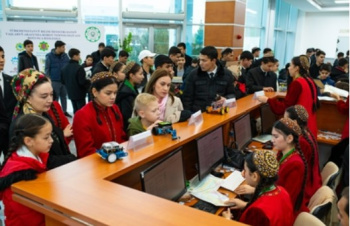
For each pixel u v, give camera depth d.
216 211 1.61
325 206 1.68
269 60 3.96
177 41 8.16
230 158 2.22
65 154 1.73
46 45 6.43
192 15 7.94
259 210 1.36
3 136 2.22
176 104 2.19
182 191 1.69
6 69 6.32
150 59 3.62
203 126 1.99
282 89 4.17
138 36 7.91
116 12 7.67
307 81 2.72
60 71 5.77
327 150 3.34
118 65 3.07
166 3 7.84
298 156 1.80
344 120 3.33
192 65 5.08
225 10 7.43
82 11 7.48
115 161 1.37
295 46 14.30
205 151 1.92
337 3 11.16
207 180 1.94
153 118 1.85
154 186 1.40
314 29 13.89
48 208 1.03
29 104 1.62
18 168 1.17
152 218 0.92
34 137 1.26
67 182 1.16
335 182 2.26
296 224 1.53
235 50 7.73
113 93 1.81
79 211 0.95
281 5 12.34
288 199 1.47
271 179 1.43
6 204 1.20
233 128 2.37
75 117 1.83
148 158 1.43
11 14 7.15
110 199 1.03
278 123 1.85
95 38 6.63
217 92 2.84
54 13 7.29
